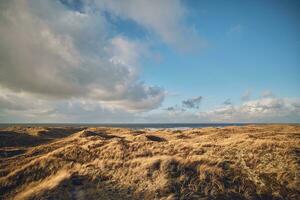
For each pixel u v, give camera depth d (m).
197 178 18.77
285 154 20.77
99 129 84.94
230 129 59.97
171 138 48.41
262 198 15.91
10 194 19.72
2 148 42.22
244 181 17.91
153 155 24.89
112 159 24.30
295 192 15.96
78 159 25.47
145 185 18.47
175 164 21.03
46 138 59.53
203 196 16.55
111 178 20.17
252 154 22.03
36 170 23.03
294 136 31.31
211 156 22.53
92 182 19.64
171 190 17.50
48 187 18.64
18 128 80.69
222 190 17.02
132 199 16.78
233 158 21.92
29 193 18.27
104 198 17.08
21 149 40.59
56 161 24.39
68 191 18.16
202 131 58.00
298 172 17.72
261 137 31.73
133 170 20.86
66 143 41.44
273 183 17.23
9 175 22.27
